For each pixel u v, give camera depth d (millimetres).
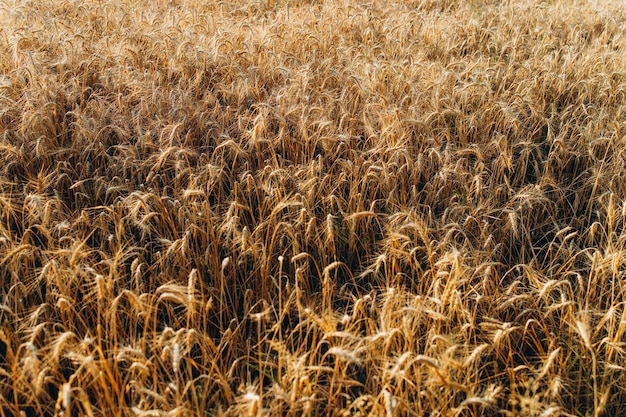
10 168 4617
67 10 8883
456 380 2967
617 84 6742
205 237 3973
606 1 11289
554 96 6496
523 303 3607
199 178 4422
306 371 2832
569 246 4156
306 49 7441
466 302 3434
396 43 7812
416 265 3816
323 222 4133
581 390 3244
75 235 3783
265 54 6621
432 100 5656
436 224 4164
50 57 6465
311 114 5355
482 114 5645
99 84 6188
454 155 5039
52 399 3041
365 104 5469
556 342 3418
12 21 7527
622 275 3965
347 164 4559
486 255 3891
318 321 2729
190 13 8664
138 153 4777
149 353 3297
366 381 3141
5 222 4102
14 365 2572
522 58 7910
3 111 4754
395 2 10586
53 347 2643
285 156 5227
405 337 2953
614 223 4566
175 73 6508
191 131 5270
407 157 4469
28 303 3484
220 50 6754
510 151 5094
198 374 3301
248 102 5949
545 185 4887
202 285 3398
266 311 2977
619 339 3367
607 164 5051
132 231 4316
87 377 2863
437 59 7508
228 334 3248
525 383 2826
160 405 2838
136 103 5820
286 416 2875
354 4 9820
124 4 9125
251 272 3752
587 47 8570
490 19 9625
